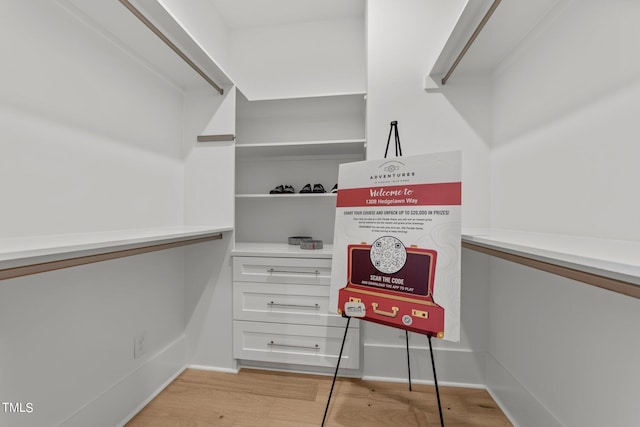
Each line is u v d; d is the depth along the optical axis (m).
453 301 1.03
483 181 1.58
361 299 1.22
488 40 1.27
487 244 0.93
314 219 2.08
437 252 1.08
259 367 1.76
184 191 1.76
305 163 2.09
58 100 1.00
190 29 1.73
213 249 1.75
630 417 0.77
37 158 0.93
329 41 2.10
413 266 1.13
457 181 1.09
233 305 1.72
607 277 0.53
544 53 1.14
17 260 0.64
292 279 1.66
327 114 2.05
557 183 1.06
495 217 1.53
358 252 1.26
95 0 1.01
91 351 1.15
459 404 1.42
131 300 1.37
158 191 1.55
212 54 1.97
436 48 1.62
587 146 0.92
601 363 0.86
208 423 1.28
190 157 1.76
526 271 1.25
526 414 1.22
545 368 1.12
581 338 0.94
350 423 1.28
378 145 1.64
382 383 1.60
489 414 1.36
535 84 1.19
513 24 1.16
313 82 2.11
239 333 1.71
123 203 1.30
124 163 1.31
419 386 1.57
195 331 1.77
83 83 1.10
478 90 1.58
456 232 1.06
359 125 2.04
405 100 1.63
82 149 1.10
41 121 0.94
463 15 1.13
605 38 0.85
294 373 1.70
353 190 1.32
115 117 1.26
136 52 1.36
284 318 1.67
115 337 1.27
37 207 0.93
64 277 1.05
